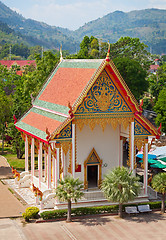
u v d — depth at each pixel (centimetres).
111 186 3122
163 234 2922
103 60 3450
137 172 4909
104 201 3472
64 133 3353
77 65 3847
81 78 3619
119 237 2848
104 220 3219
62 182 3138
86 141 3684
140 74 7625
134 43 9994
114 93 3503
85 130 3675
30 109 4456
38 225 3109
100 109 3462
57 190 3144
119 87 3503
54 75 4288
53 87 4125
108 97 3484
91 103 3428
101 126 3491
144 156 3662
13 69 16725
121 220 3225
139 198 3603
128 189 3100
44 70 6028
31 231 2967
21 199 3850
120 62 7612
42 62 6122
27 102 5856
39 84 5875
